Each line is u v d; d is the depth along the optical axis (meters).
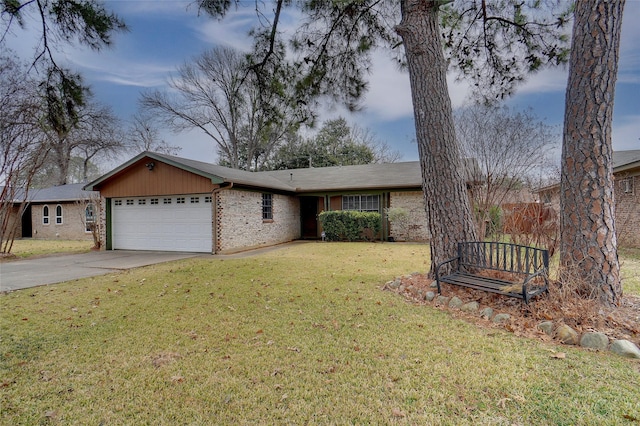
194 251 11.32
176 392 2.53
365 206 14.87
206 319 4.12
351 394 2.46
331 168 18.12
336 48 6.66
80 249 12.95
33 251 12.27
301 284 5.90
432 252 5.40
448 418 2.16
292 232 15.37
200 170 10.65
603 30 3.79
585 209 3.86
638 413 2.13
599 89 3.81
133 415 2.27
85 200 15.29
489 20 6.73
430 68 5.30
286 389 2.55
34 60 5.43
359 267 7.64
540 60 6.53
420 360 2.94
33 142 10.78
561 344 3.19
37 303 4.94
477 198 7.91
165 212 11.84
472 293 4.66
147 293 5.49
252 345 3.33
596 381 2.52
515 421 2.11
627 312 3.63
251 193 12.45
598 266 3.78
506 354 3.00
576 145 3.93
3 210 10.70
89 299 5.14
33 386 2.63
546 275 3.98
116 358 3.10
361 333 3.58
